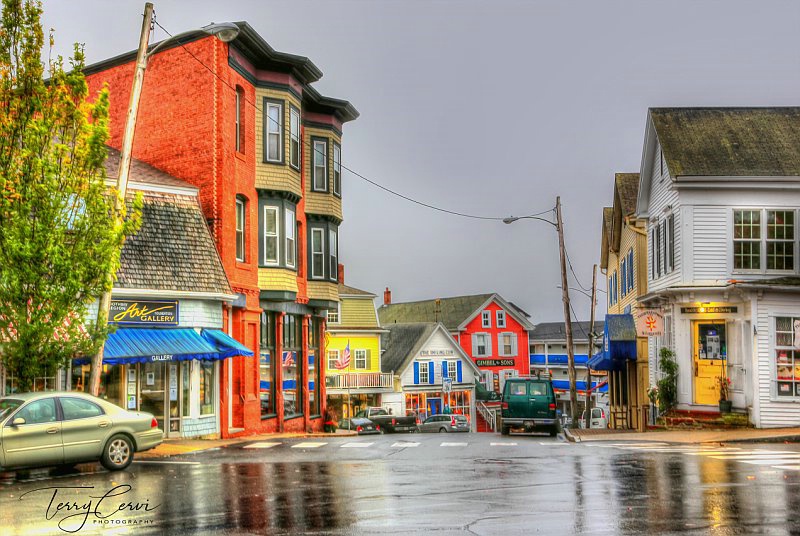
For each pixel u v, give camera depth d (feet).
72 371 72.43
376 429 151.33
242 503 39.37
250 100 95.04
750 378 84.43
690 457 57.98
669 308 94.17
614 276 147.02
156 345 75.66
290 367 107.65
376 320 192.85
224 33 58.08
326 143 114.01
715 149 91.81
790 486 43.27
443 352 207.82
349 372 187.52
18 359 55.83
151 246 79.30
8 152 55.93
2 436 47.60
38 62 57.31
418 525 33.63
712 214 88.99
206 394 84.53
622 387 129.08
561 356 293.02
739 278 88.12
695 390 89.71
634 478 47.03
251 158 94.73
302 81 103.40
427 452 66.08
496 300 238.68
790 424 82.23
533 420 95.20
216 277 82.48
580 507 37.52
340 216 117.50
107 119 59.06
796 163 89.81
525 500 39.70
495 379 235.20
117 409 53.21
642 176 104.99
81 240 57.11
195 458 61.62
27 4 57.36
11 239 54.03
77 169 57.36
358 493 42.32
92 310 73.05
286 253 98.48
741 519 34.22
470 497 40.81
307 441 81.00
